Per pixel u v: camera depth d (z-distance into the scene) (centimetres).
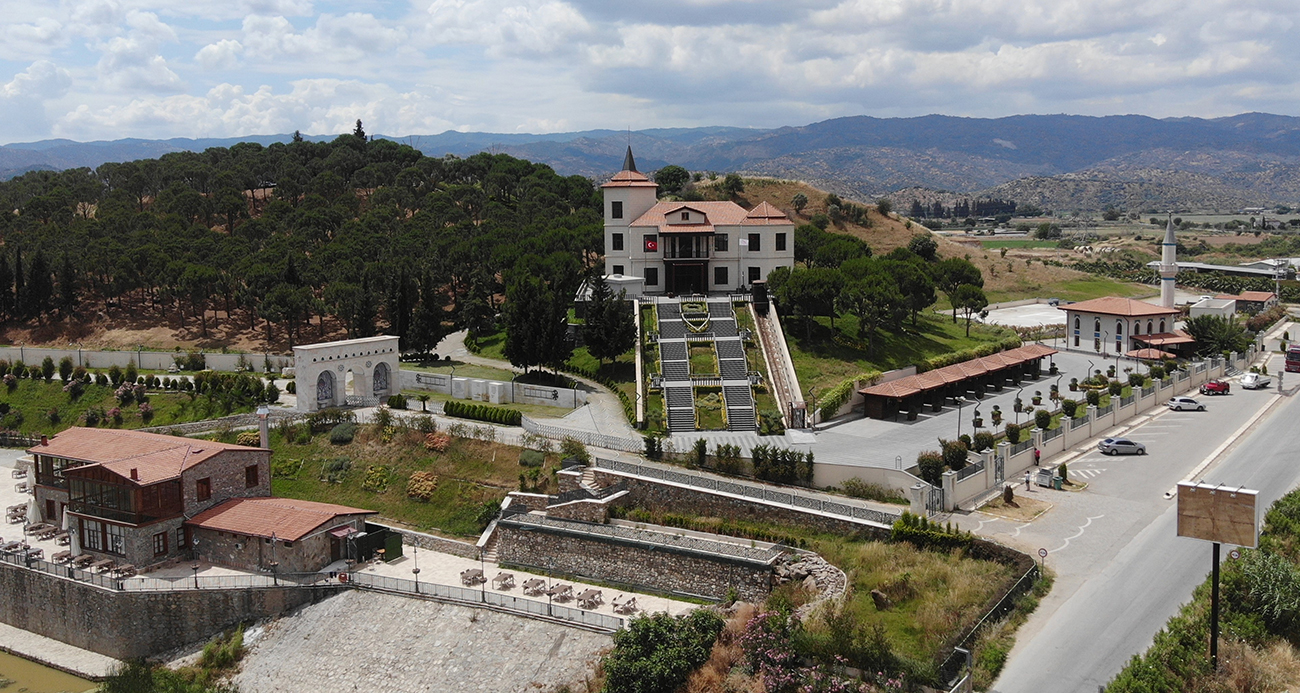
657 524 6406
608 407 8644
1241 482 6862
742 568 5559
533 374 9631
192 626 6056
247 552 6425
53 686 5728
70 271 13550
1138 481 6975
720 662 4506
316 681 5441
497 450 7562
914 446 7681
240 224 16512
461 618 5606
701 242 11606
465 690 5153
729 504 6347
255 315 13250
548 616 5438
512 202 19400
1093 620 4594
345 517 6644
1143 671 3947
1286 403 9744
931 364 10131
